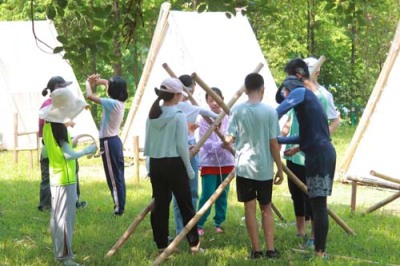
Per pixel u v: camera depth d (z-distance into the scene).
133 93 28.47
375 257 7.70
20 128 18.23
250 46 17.11
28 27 19.69
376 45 27.66
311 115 7.18
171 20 16.23
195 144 8.10
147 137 7.43
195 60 15.86
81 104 7.08
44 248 8.12
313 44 26.47
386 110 13.06
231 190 12.06
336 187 13.18
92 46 6.66
